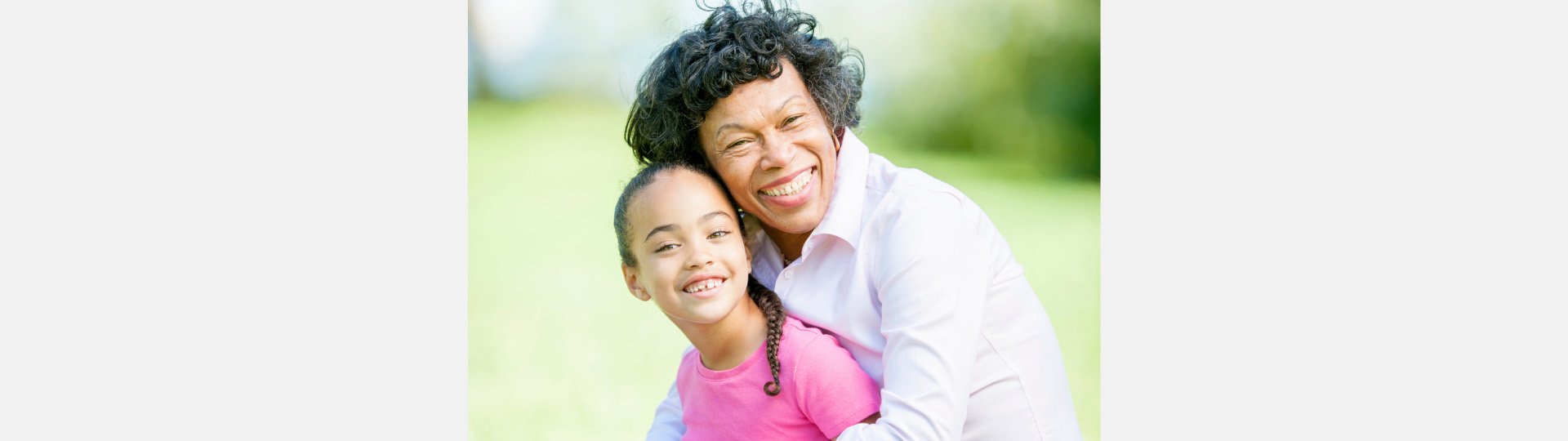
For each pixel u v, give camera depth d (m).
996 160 10.91
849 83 2.52
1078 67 11.01
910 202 2.27
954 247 2.21
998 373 2.30
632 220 2.37
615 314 5.91
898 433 2.10
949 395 2.13
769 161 2.28
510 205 8.46
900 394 2.14
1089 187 9.80
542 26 11.78
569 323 5.71
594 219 8.09
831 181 2.38
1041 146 10.93
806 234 2.45
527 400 4.69
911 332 2.16
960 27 11.07
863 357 2.35
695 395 2.46
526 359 5.17
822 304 2.38
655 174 2.36
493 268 6.83
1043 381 2.37
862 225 2.35
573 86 11.80
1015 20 11.04
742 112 2.28
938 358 2.14
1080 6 11.03
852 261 2.33
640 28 11.37
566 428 4.43
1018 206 8.69
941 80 11.12
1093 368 5.04
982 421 2.31
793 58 2.36
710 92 2.29
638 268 2.39
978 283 2.22
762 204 2.34
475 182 9.10
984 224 2.37
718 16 2.40
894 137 11.16
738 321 2.37
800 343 2.30
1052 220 8.14
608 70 11.73
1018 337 2.34
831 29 11.05
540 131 10.93
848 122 2.53
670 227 2.31
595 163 9.76
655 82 2.41
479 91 11.69
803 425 2.32
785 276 2.44
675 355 5.25
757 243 2.54
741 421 2.36
